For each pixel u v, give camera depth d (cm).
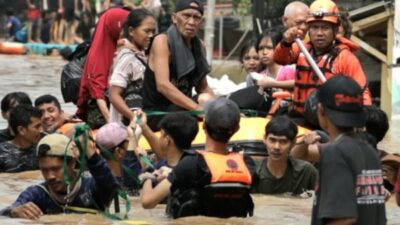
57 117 1483
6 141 1404
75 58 1606
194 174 1005
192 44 1380
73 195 1025
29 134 1379
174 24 1370
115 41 1512
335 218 771
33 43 4741
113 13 1512
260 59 1559
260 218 1054
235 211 1027
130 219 1028
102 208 1036
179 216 1018
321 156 785
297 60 1362
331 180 776
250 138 1282
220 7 3816
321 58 1334
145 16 1429
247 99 1419
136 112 1212
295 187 1204
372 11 2130
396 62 2091
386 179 1134
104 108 1488
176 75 1365
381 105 2127
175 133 1079
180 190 1016
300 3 1375
